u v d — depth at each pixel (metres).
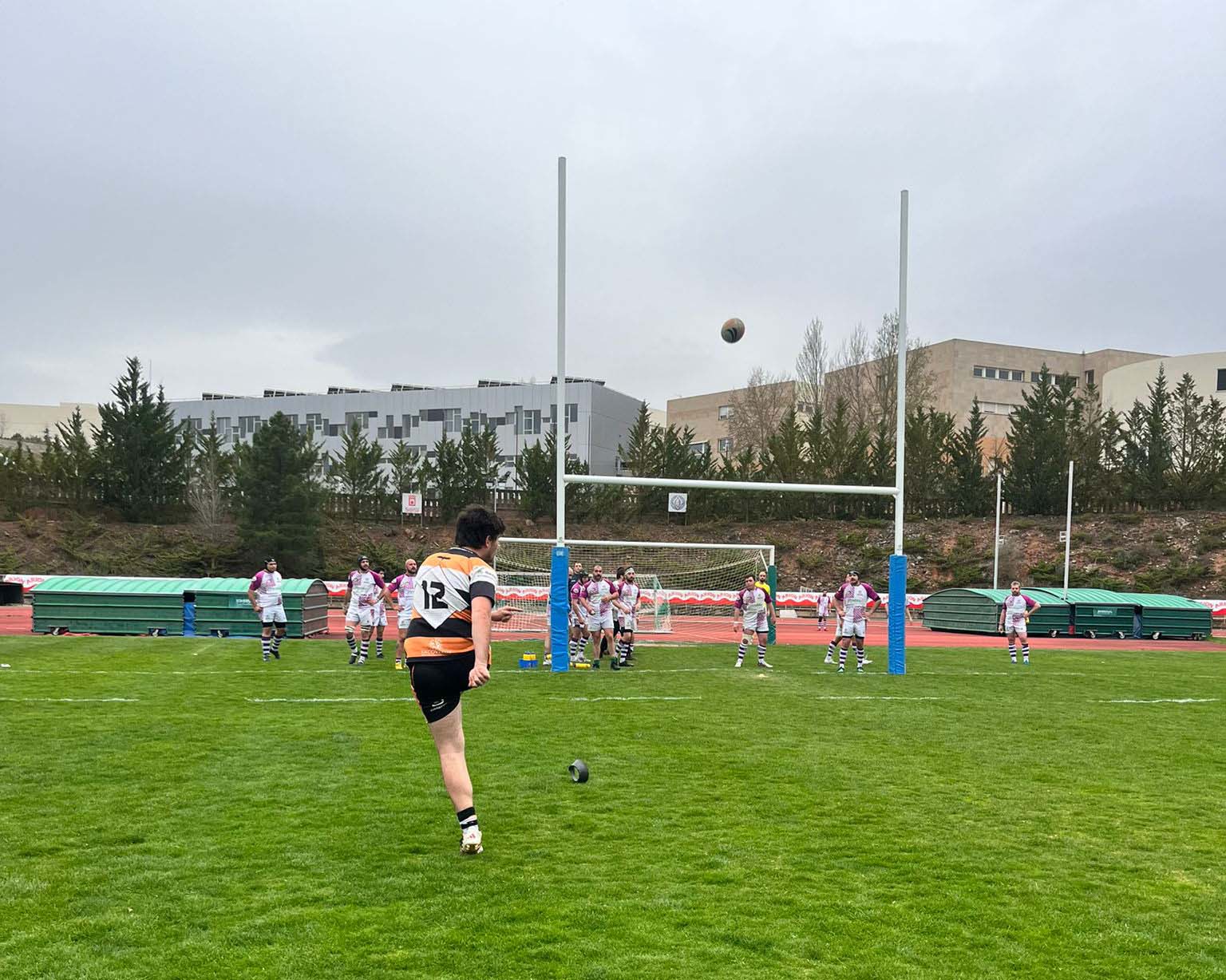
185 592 23.06
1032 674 17.52
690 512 48.78
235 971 4.11
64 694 12.41
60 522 41.12
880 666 18.88
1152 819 6.98
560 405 18.02
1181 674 17.70
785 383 64.75
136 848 5.85
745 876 5.51
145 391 43.38
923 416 49.94
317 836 6.14
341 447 66.88
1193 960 4.46
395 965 4.20
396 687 13.56
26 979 4.01
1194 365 53.97
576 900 5.05
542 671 16.94
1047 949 4.55
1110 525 43.78
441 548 45.47
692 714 11.77
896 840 6.31
